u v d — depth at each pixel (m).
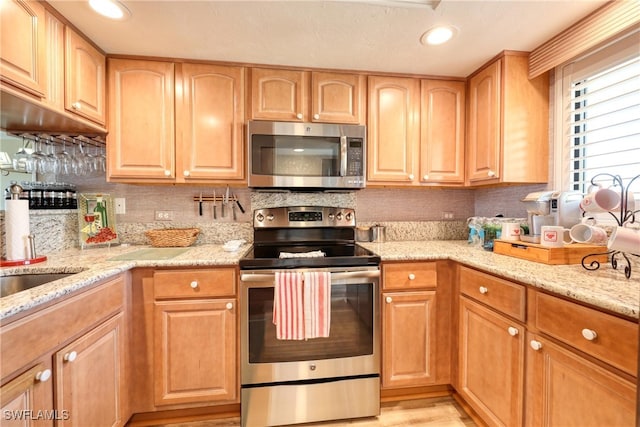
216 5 1.28
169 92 1.72
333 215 2.05
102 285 1.22
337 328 1.54
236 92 1.78
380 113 1.91
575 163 1.63
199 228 2.02
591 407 0.89
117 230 1.94
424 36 1.52
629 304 0.79
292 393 1.51
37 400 0.90
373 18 1.37
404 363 1.64
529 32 1.50
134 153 1.69
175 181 1.74
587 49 1.41
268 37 1.53
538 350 1.09
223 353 1.50
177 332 1.47
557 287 0.98
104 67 1.65
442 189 2.32
